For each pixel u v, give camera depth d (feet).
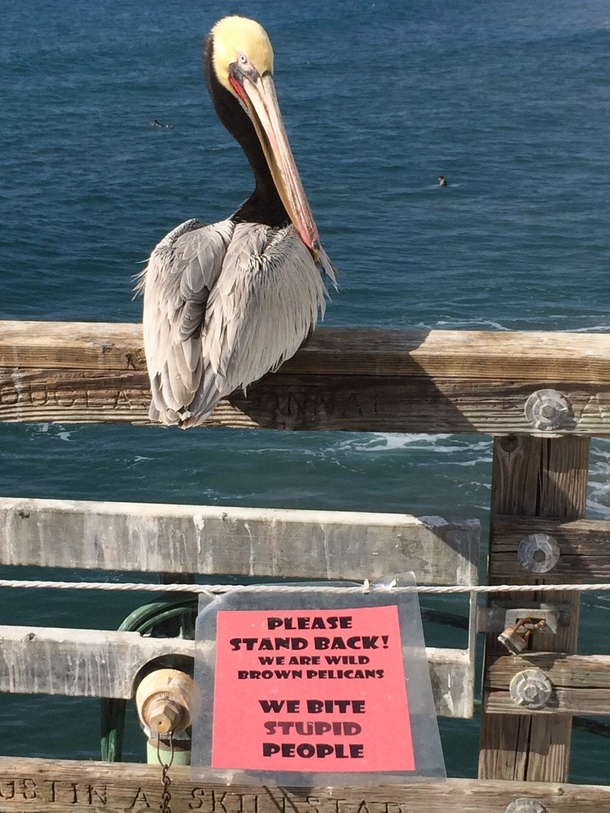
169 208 138.10
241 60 13.41
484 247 119.75
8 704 45.73
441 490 66.59
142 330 11.73
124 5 472.44
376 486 67.21
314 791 11.82
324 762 11.44
